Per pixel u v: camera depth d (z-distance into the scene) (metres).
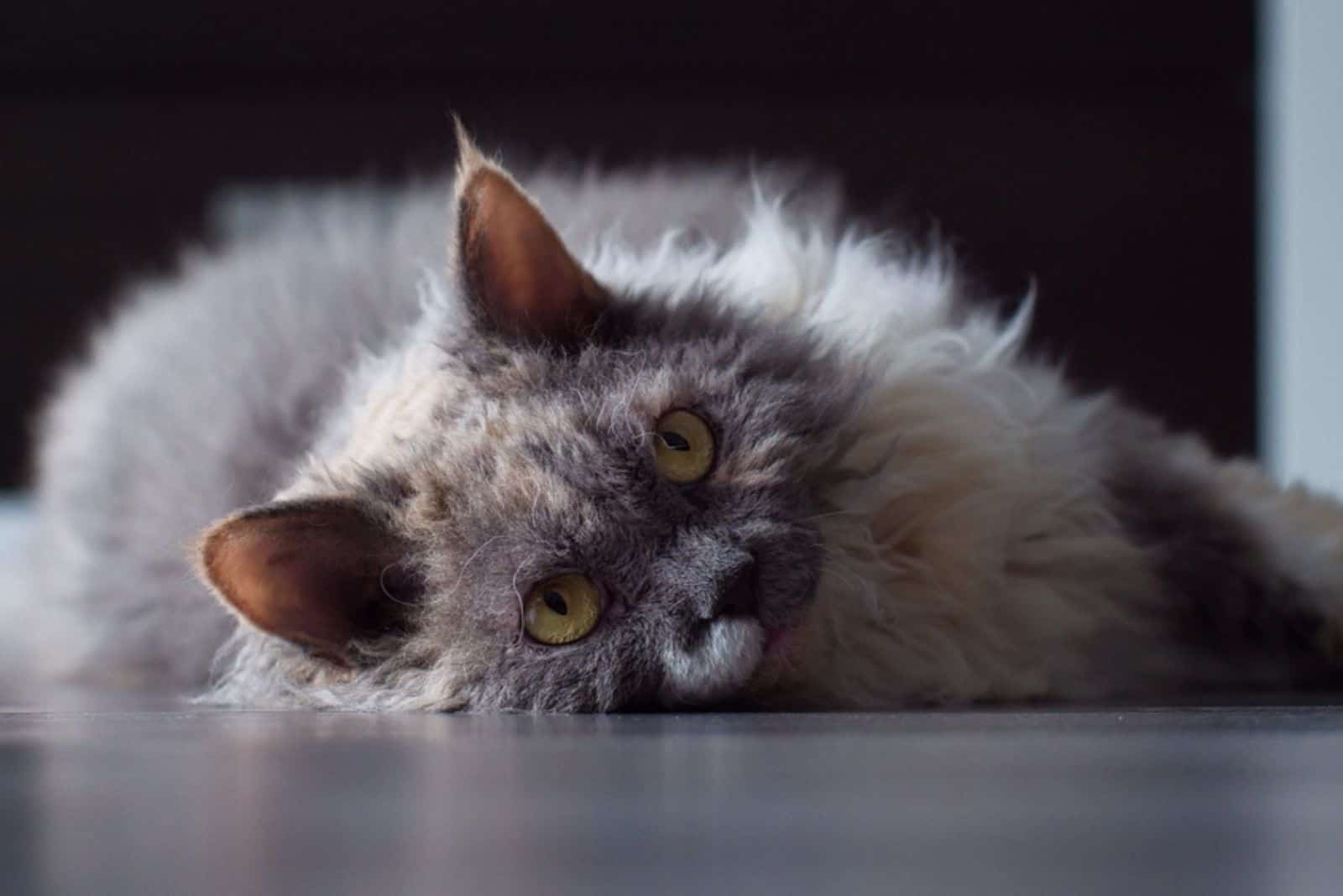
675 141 1.25
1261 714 0.48
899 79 1.25
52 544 0.85
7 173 1.28
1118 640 0.62
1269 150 1.17
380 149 1.27
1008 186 1.23
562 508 0.51
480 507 0.52
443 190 0.92
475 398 0.54
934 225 0.85
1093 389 0.93
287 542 0.52
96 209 1.28
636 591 0.51
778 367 0.55
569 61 1.26
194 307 0.86
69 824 0.32
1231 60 1.22
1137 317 1.22
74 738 0.43
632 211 0.72
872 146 1.24
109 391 0.86
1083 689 0.59
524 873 0.26
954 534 0.59
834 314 0.60
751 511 0.51
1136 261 1.22
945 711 0.52
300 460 0.63
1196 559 0.63
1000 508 0.60
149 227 1.27
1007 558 0.60
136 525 0.77
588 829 0.31
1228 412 1.21
